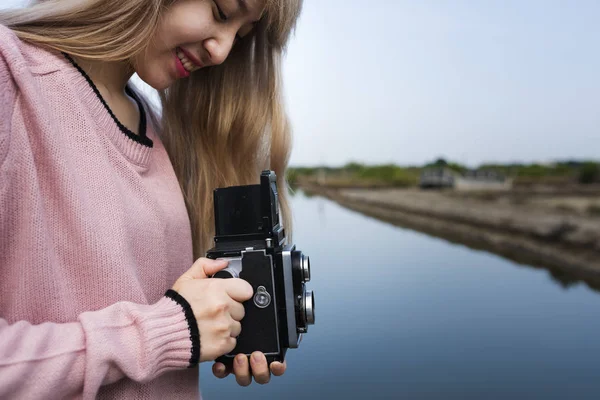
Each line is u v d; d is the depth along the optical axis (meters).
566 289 11.40
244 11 1.00
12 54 0.79
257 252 1.02
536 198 34.19
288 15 1.12
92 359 0.71
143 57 0.99
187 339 0.82
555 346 6.96
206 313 0.85
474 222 27.00
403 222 29.31
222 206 1.09
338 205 42.25
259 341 1.03
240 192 1.09
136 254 0.94
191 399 1.04
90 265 0.84
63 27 0.90
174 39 0.96
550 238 19.69
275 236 1.07
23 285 0.77
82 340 0.72
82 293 0.84
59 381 0.69
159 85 1.03
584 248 16.75
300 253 1.13
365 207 40.41
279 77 1.37
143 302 0.89
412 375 5.59
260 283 1.02
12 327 0.69
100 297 0.85
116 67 1.02
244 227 1.09
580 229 19.48
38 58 0.87
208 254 1.03
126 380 0.89
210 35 0.98
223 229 1.09
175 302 0.85
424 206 37.00
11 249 0.77
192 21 0.94
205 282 0.90
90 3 0.88
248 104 1.35
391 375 5.54
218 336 0.86
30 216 0.77
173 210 1.09
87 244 0.83
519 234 21.64
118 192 0.91
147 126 1.14
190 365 0.84
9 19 0.89
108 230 0.86
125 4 0.90
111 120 0.95
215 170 1.36
